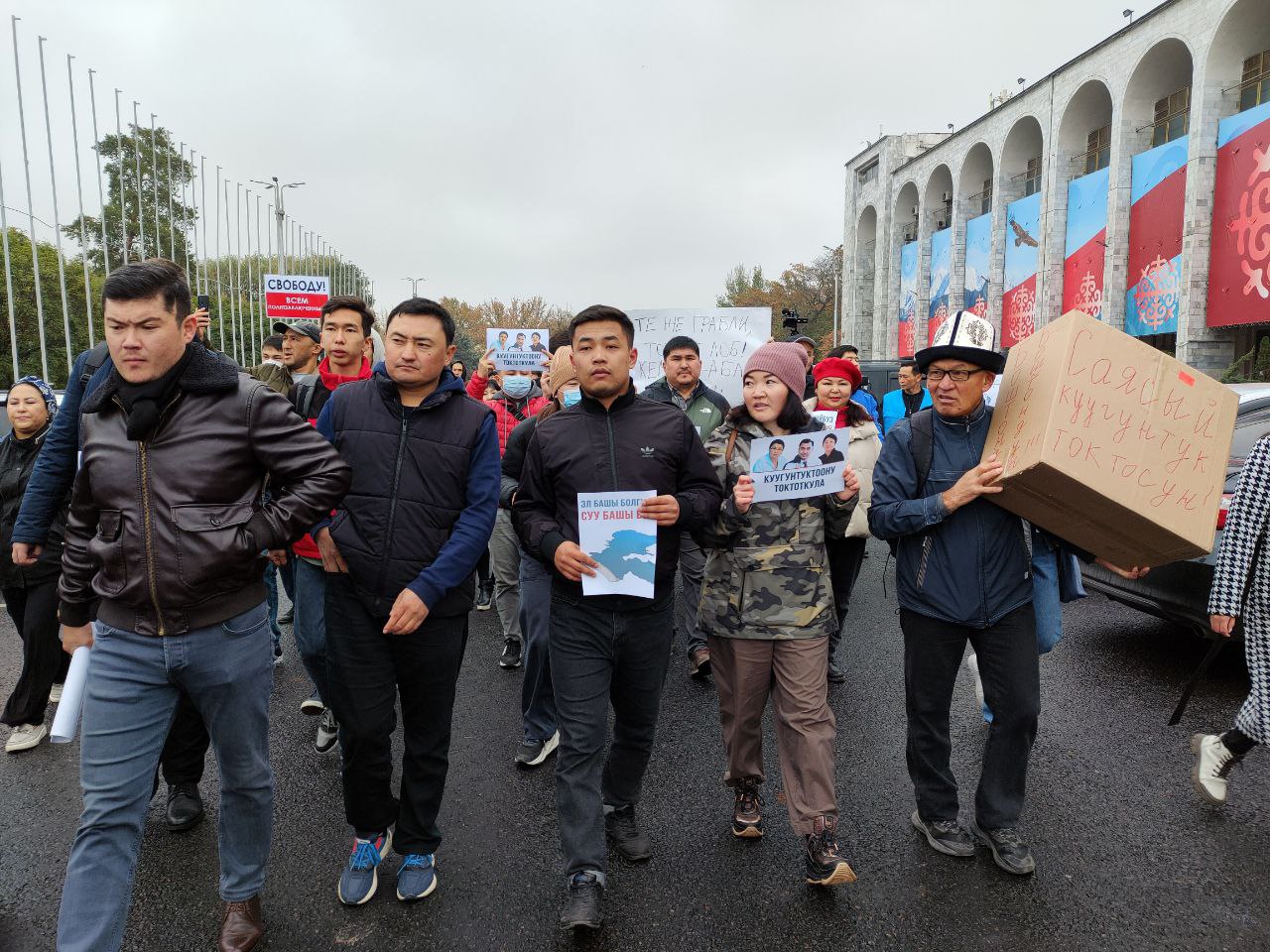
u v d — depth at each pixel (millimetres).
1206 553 2693
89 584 2348
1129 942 2553
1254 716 3191
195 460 2244
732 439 3158
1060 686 4762
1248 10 20578
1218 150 21422
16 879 2957
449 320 2773
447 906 2783
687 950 2543
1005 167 32500
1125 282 25516
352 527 2658
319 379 3951
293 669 5223
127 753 2252
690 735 4215
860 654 5484
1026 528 3328
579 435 2873
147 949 2568
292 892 2865
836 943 2564
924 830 3154
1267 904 2732
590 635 2803
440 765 2855
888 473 3059
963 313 2959
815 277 67375
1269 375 20047
